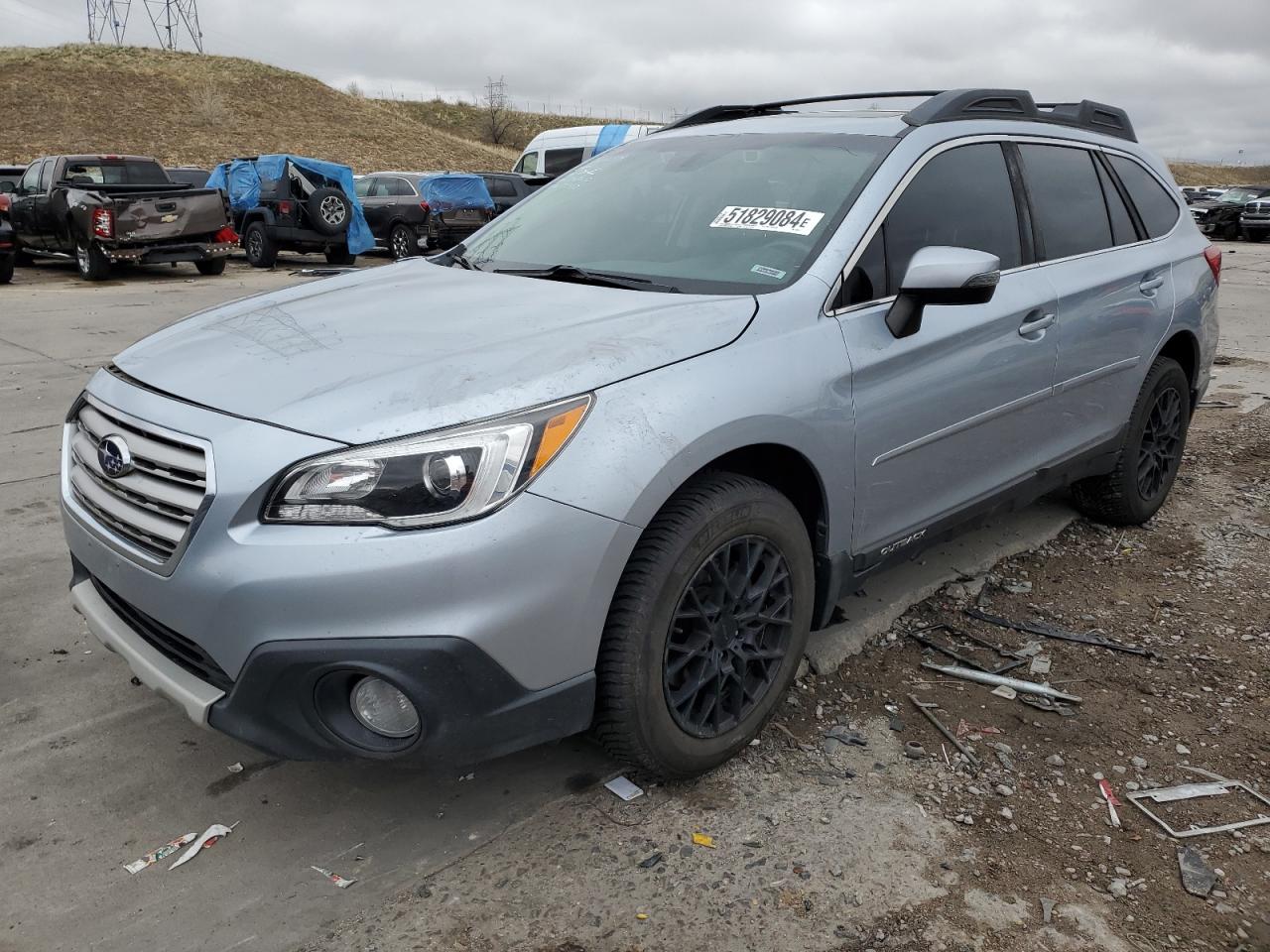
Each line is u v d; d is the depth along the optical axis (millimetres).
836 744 2814
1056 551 4254
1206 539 4438
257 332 2598
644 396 2250
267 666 2049
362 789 2598
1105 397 3953
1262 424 6430
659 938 2102
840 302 2775
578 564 2131
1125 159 4285
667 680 2402
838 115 3531
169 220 14781
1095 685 3172
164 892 2227
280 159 16984
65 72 49719
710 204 3170
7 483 4969
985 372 3195
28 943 2072
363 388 2166
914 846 2395
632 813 2500
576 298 2746
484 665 2064
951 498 3246
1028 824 2490
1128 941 2119
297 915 2158
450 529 2010
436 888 2246
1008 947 2094
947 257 2680
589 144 21062
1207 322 4594
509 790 2594
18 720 2875
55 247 15680
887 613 3553
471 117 84125
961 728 2910
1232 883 2305
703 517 2359
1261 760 2791
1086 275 3721
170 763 2695
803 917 2162
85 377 7598
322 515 2014
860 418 2748
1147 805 2578
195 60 56312
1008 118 3639
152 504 2232
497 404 2104
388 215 18859
